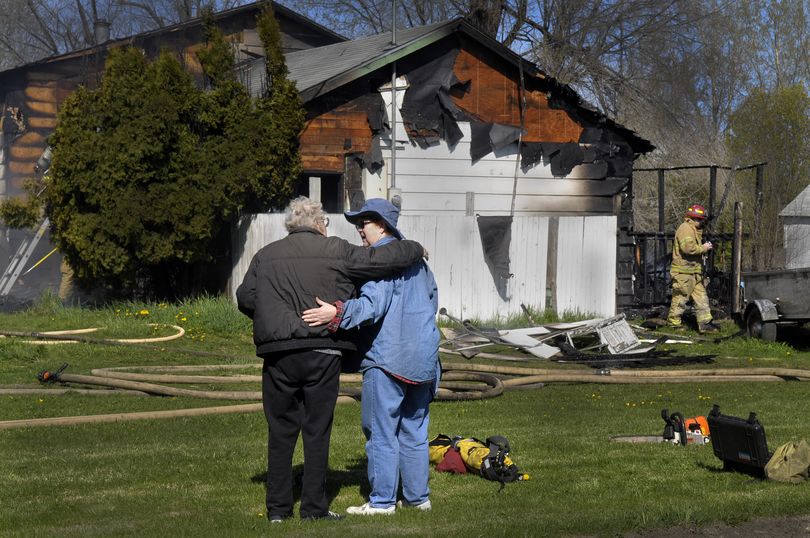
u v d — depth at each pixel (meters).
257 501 12.41
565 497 12.52
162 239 34.69
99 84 39.09
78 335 30.09
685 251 35.94
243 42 60.72
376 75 40.44
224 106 35.94
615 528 10.77
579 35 68.31
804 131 70.56
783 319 32.56
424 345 11.62
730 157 66.56
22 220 36.28
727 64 75.19
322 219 11.60
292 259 11.11
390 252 11.28
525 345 30.11
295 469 14.02
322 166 39.88
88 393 21.17
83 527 11.05
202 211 34.75
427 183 41.25
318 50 53.84
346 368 11.91
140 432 17.36
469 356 29.31
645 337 33.06
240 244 36.53
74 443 16.33
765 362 28.94
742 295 38.19
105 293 37.78
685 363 28.58
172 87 34.78
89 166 33.94
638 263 42.38
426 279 11.93
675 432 16.48
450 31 40.69
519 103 42.62
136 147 33.62
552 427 18.12
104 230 34.03
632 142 44.12
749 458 13.53
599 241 37.66
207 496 12.72
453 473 14.14
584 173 43.34
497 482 13.51
